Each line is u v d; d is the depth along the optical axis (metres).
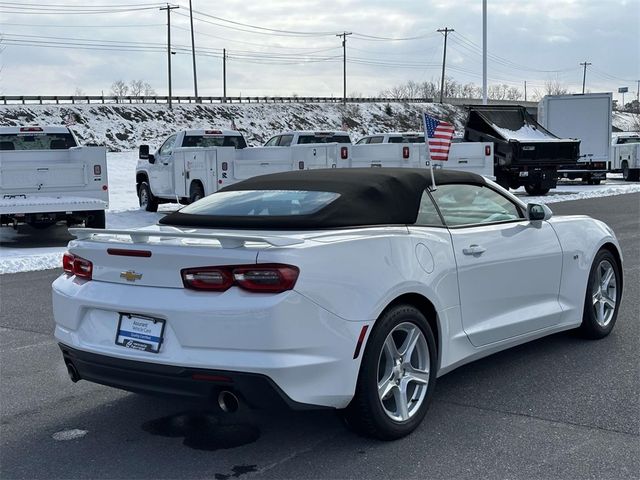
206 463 4.04
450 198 5.10
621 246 12.02
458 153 18.47
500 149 22.92
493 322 5.14
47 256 12.03
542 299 5.67
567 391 5.07
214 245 3.98
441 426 4.48
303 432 4.45
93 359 4.21
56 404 5.09
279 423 4.62
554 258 5.71
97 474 3.94
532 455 4.03
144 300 4.02
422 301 4.55
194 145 18.69
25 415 4.88
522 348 6.18
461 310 4.83
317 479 3.80
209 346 3.81
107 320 4.21
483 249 5.02
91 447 4.32
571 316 5.98
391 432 4.24
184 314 3.86
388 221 4.57
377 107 92.94
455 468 3.89
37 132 16.38
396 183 4.79
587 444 4.17
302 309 3.80
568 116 29.19
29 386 5.49
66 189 14.48
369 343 4.10
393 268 4.28
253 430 4.52
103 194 14.85
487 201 5.43
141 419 4.77
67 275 4.62
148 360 3.95
